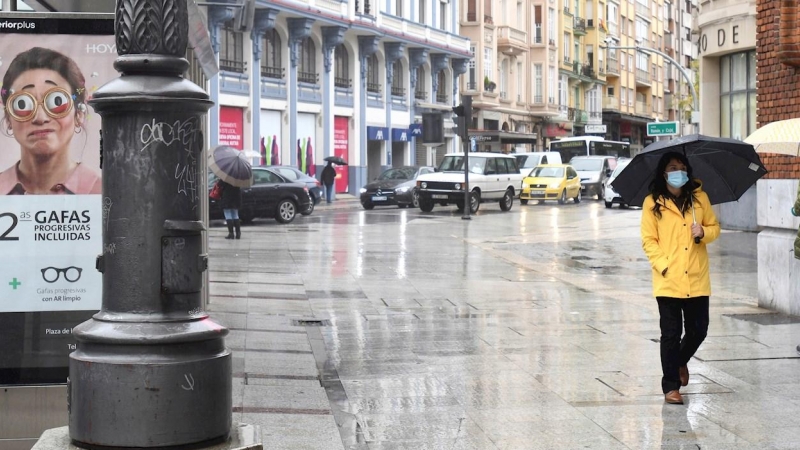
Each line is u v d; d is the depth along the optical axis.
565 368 9.06
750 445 6.61
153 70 4.37
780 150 9.79
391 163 54.72
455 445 6.67
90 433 4.28
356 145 50.56
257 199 29.28
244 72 41.53
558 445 6.66
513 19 69.25
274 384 8.37
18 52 6.35
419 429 7.07
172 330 4.30
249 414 7.36
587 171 49.34
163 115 4.34
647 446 6.61
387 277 16.27
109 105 4.33
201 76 11.79
